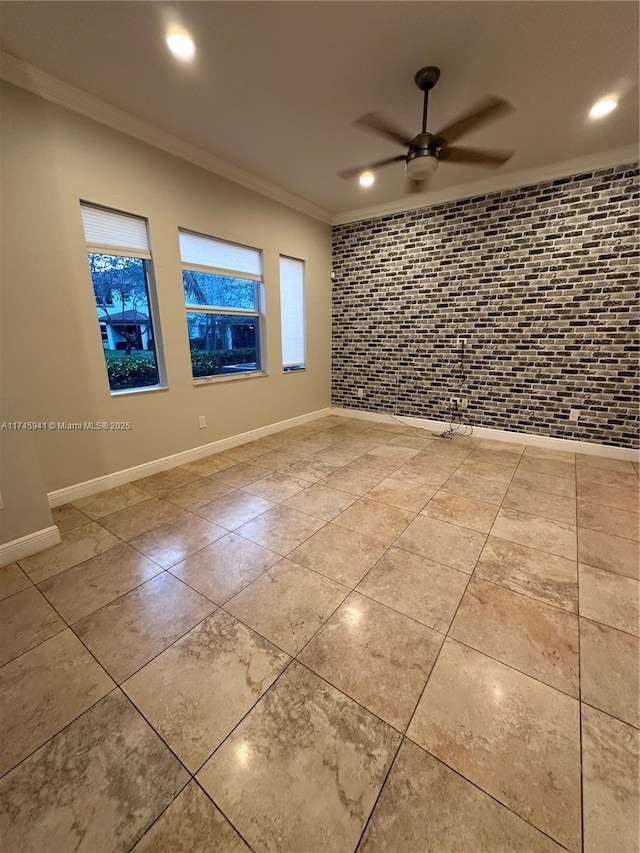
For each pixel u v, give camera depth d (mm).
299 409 4848
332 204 4324
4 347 2254
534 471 3184
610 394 3436
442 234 4070
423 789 986
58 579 1839
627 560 1949
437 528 2277
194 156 3066
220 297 3654
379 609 1627
